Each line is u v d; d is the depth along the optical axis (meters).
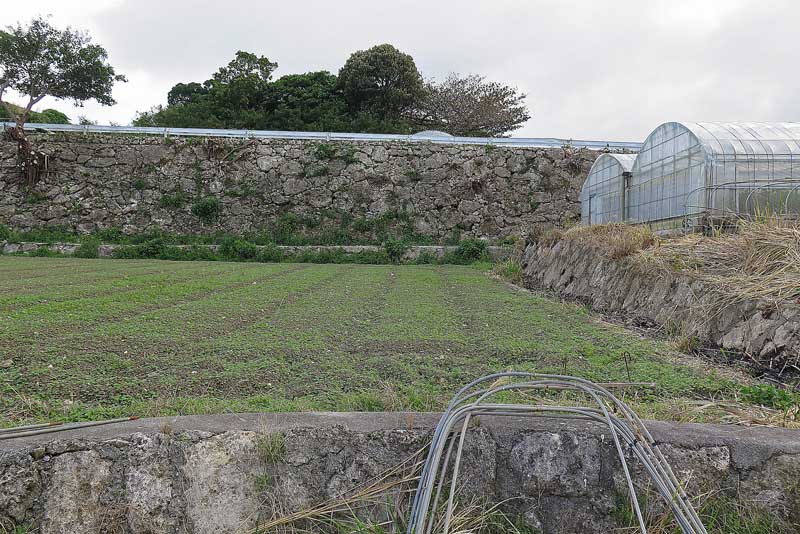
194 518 2.08
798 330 3.94
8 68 20.73
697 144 9.25
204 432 2.15
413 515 1.97
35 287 7.80
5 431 2.14
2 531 1.97
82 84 22.05
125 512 2.07
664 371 3.89
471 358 4.32
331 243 17.41
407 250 16.41
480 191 18.31
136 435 2.12
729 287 4.86
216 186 17.86
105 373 3.79
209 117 25.92
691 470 2.13
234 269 11.74
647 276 6.14
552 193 18.42
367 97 27.38
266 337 4.88
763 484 2.12
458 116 29.70
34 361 3.98
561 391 3.34
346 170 18.20
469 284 9.72
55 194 17.31
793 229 5.32
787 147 9.05
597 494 2.15
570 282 8.65
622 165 12.44
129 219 17.45
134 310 6.07
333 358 4.22
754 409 3.05
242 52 26.98
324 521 2.08
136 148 17.80
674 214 10.05
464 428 2.12
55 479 2.04
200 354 4.30
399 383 3.60
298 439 2.16
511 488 2.16
